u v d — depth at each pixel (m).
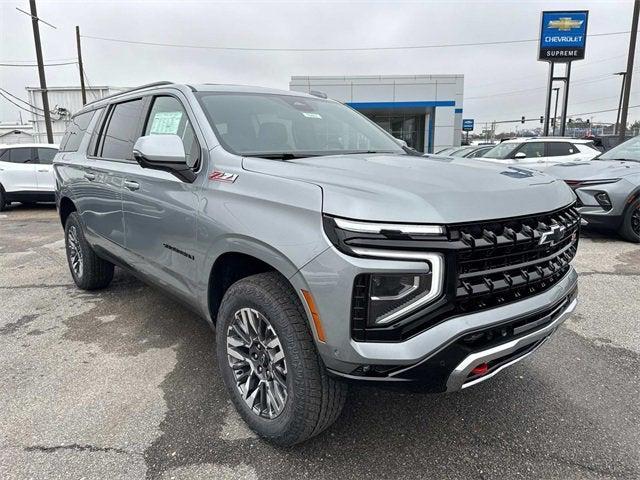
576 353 3.47
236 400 2.58
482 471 2.27
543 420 2.66
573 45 22.78
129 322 4.10
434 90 25.97
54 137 32.16
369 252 1.86
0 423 2.63
